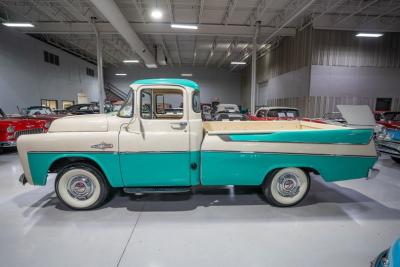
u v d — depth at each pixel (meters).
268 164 3.28
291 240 2.70
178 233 2.83
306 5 9.40
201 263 2.31
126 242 2.65
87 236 2.76
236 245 2.60
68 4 10.25
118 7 10.02
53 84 17.08
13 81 12.98
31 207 3.51
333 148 3.30
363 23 12.23
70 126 3.29
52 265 2.28
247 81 25.00
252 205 3.58
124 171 3.25
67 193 3.37
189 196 3.91
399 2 10.46
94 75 25.08
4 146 6.55
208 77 27.83
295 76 14.24
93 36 15.69
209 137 3.23
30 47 14.44
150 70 27.38
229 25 12.98
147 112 3.35
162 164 3.24
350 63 12.77
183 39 16.45
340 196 3.94
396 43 12.89
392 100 13.19
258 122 4.61
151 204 3.60
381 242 2.66
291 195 3.48
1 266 2.26
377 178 4.90
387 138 5.80
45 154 3.20
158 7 10.92
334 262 2.34
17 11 11.19
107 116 3.44
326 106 12.89
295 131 3.26
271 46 18.03
